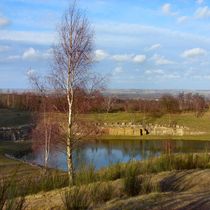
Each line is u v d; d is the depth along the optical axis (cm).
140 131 8162
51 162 2628
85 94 2025
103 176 1133
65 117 2084
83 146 2177
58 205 859
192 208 820
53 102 2108
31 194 1019
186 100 9944
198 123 8688
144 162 1320
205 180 1141
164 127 8462
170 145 1588
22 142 6059
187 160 1377
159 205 834
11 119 7944
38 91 2491
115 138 7456
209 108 10112
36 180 1128
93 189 923
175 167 1323
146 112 9469
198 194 948
